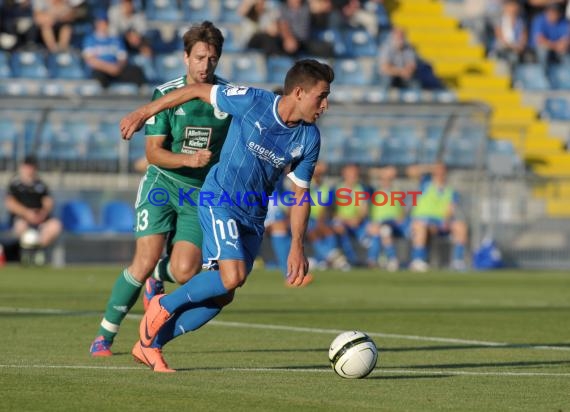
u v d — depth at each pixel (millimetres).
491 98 102625
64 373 25047
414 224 79500
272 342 33156
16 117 76062
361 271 77125
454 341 34312
